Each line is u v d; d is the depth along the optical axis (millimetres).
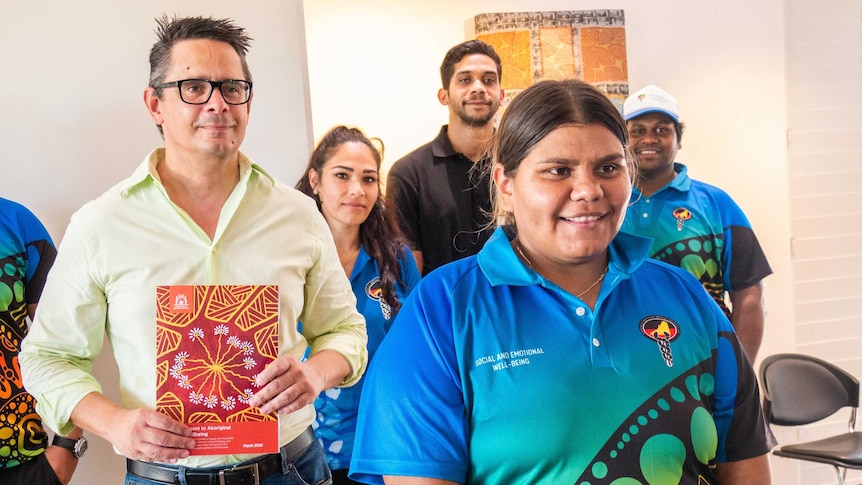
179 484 1787
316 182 2820
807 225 4203
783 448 3447
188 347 1681
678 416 1338
